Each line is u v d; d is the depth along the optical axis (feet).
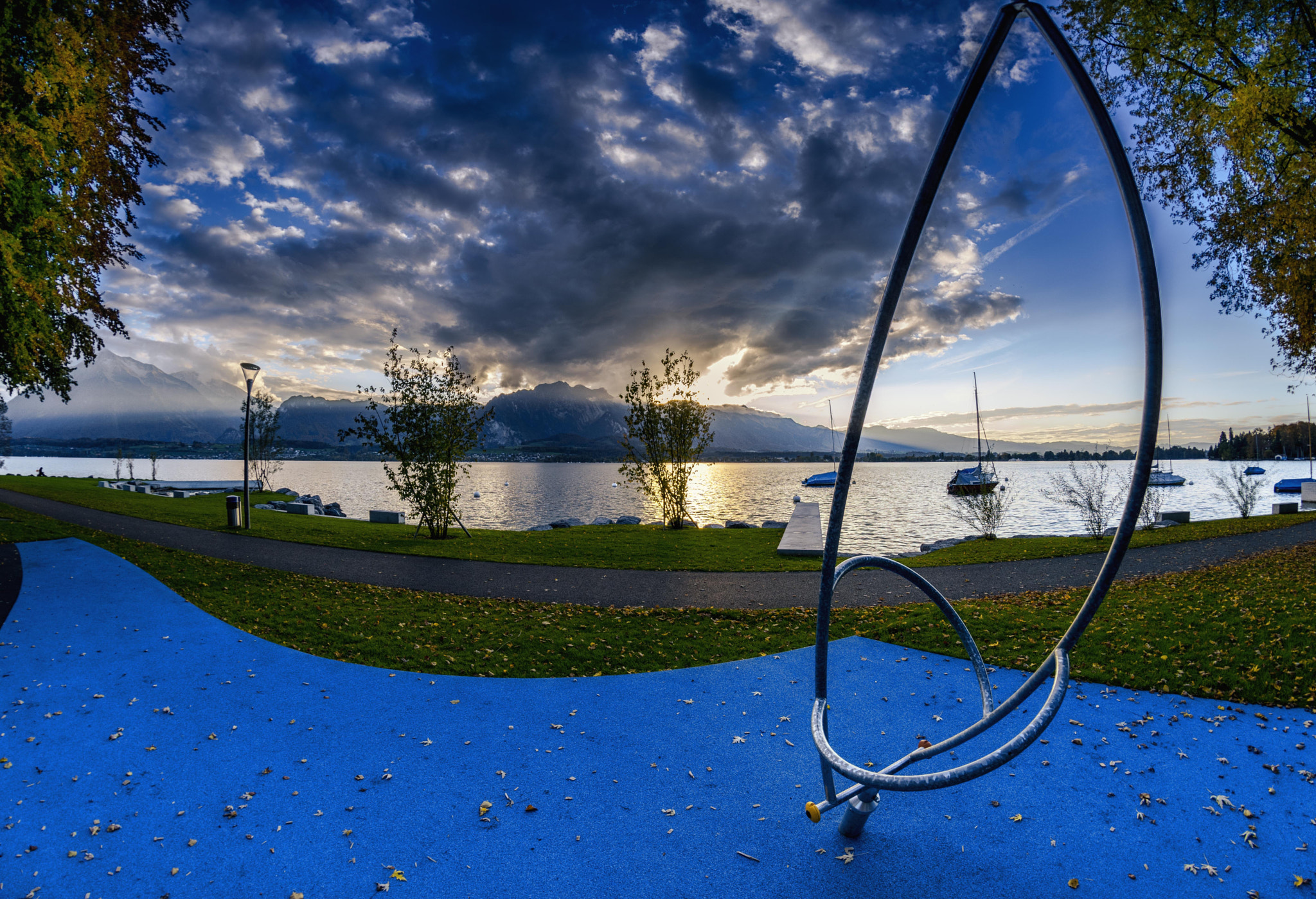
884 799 13.80
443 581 41.68
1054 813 13.16
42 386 50.65
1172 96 41.47
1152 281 7.08
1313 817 12.80
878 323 8.26
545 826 12.89
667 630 28.96
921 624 28.07
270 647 24.71
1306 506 97.76
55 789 14.30
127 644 24.73
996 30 6.96
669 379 78.07
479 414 66.49
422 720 18.15
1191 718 17.69
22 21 34.04
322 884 11.15
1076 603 32.09
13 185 35.24
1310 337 43.50
